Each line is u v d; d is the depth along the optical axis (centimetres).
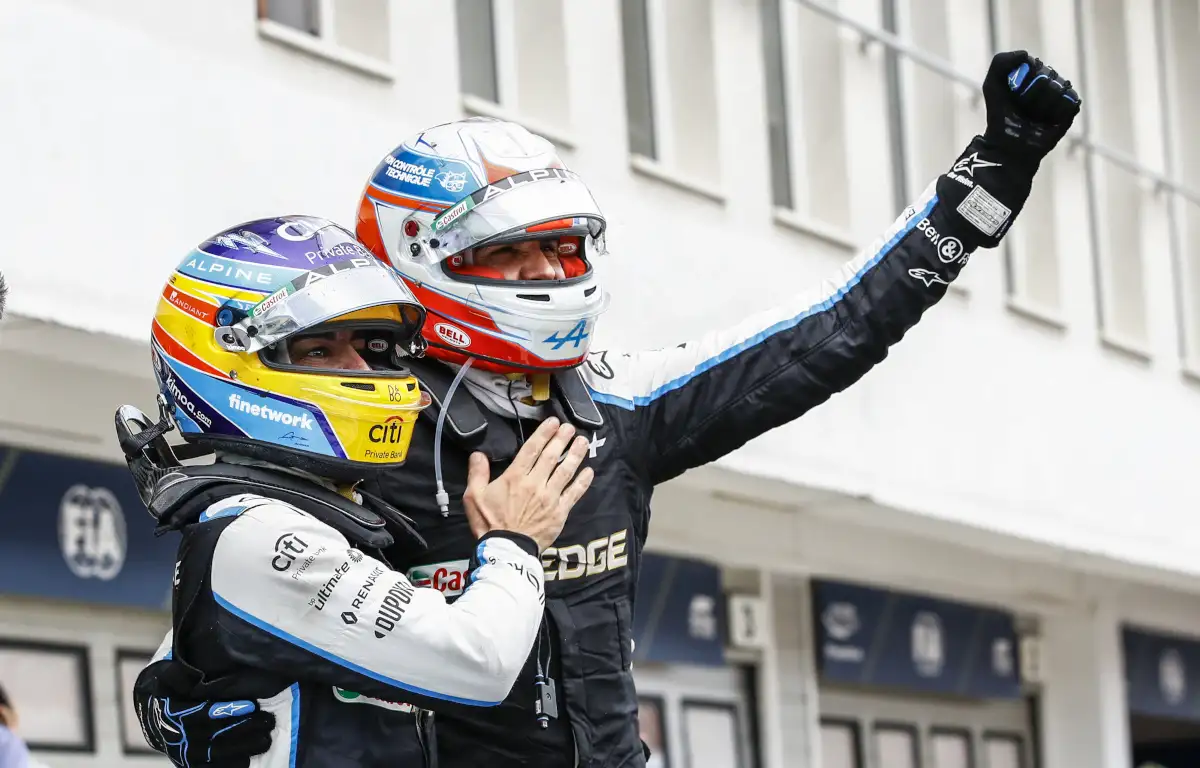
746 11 1128
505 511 372
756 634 1248
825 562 1295
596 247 412
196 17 754
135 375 786
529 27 1009
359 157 829
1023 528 1280
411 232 398
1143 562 1420
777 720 1266
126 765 842
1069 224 1419
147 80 730
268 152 781
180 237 737
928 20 1304
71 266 693
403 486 384
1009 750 1570
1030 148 413
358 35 864
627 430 406
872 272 418
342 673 349
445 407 386
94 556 823
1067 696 1600
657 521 1150
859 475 1133
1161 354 1522
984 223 414
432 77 885
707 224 1062
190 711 355
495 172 396
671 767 1168
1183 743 2031
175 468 367
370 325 376
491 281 391
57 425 805
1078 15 1530
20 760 644
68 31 700
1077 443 1363
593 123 1008
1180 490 1500
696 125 1098
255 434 364
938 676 1441
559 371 403
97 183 705
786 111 1186
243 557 348
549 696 381
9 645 794
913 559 1387
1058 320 1365
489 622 353
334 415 366
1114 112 1550
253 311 364
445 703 354
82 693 824
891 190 1245
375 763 360
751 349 416
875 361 418
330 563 350
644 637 1151
